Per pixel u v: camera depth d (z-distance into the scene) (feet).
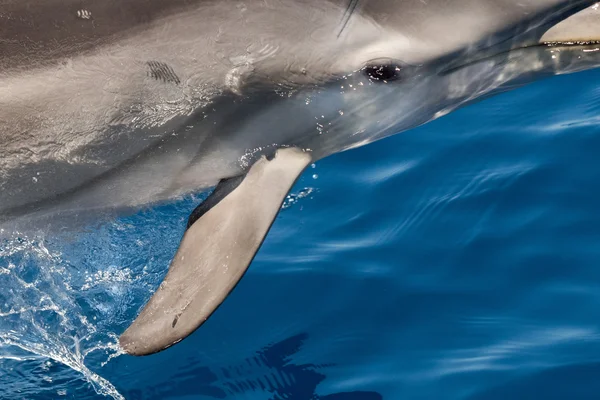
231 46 16.90
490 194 23.18
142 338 16.10
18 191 18.33
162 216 20.24
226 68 16.97
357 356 19.84
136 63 16.99
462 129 25.53
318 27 16.90
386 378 19.20
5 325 20.74
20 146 17.66
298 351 20.12
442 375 19.02
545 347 19.27
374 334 20.27
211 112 17.31
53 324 20.77
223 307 21.29
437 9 16.96
